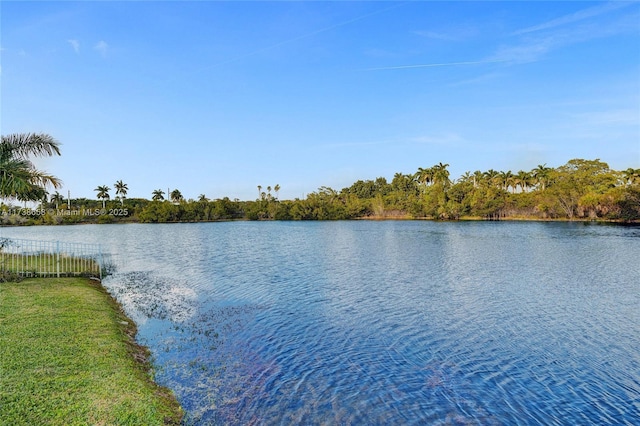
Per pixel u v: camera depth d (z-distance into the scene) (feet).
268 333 37.78
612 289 58.03
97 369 24.57
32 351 26.11
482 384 27.81
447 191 319.47
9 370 23.02
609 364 31.30
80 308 38.45
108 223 329.72
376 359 31.91
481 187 318.65
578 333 38.55
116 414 19.56
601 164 288.51
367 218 378.73
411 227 228.02
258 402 24.35
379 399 25.40
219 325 40.06
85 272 60.34
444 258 92.84
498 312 45.80
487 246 117.70
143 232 207.51
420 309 47.03
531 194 288.92
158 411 21.08
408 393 26.30
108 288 56.39
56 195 354.13
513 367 30.66
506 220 287.69
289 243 136.67
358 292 56.24
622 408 24.79
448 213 311.27
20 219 250.98
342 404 24.62
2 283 48.03
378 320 42.50
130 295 52.65
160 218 350.43
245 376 28.04
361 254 102.12
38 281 50.98
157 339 35.27
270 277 68.28
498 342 36.06
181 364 29.66
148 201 419.95
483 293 55.52
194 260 91.45
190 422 21.42
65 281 52.06
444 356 32.73
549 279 65.87
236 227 262.26
